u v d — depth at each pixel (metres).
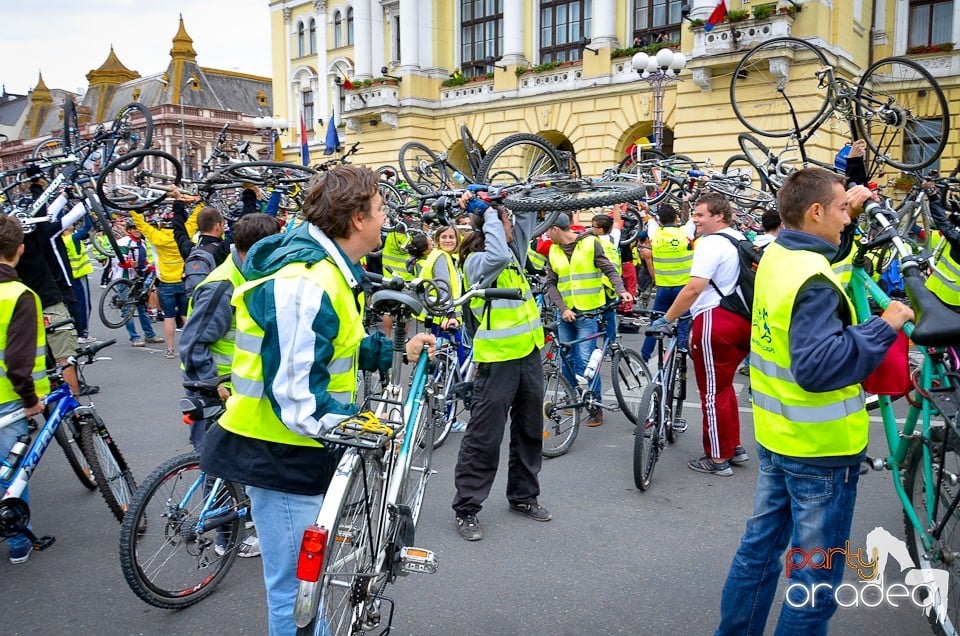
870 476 4.92
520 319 4.14
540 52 24.89
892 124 8.14
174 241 9.38
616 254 7.84
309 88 35.84
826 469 2.46
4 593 3.57
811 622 2.49
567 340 6.35
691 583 3.59
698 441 5.80
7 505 3.66
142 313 10.59
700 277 4.69
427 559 2.75
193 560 3.50
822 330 2.32
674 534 4.14
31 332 3.66
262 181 9.15
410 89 26.25
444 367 5.90
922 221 5.80
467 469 4.11
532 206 4.03
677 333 5.56
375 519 2.63
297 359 2.15
